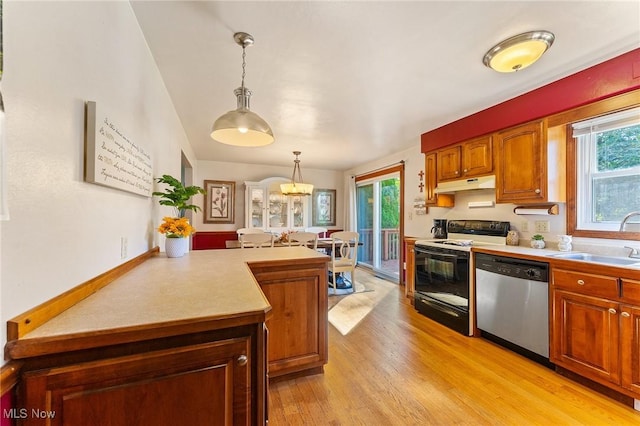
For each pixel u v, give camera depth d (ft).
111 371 2.46
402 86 7.84
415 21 5.19
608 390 5.96
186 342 2.78
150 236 6.39
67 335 2.30
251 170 19.06
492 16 5.08
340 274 15.17
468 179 10.14
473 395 6.02
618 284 5.66
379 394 6.07
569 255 7.34
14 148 2.20
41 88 2.54
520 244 9.36
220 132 6.08
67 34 2.96
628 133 7.14
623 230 6.99
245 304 3.19
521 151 8.48
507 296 7.91
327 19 5.13
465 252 9.09
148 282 4.17
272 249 8.30
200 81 7.50
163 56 6.30
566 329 6.53
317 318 6.75
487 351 7.97
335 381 6.56
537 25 5.34
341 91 8.13
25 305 2.33
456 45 5.94
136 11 4.89
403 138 13.14
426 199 12.37
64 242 2.91
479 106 9.31
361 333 9.21
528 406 5.67
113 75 4.11
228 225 18.37
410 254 12.41
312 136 12.75
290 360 6.50
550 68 6.96
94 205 3.60
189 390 2.77
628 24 5.32
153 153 6.50
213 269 5.18
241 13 4.95
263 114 9.96
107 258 4.02
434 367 7.14
